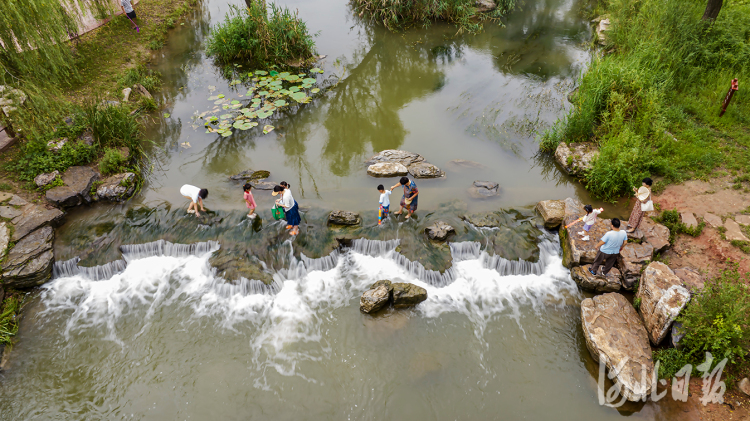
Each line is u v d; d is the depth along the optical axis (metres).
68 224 11.40
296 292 10.21
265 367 8.70
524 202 12.24
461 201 12.21
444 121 16.00
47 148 12.59
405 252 10.79
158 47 20.34
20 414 7.95
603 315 8.93
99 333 9.34
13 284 9.86
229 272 10.34
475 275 10.61
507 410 7.95
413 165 13.56
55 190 11.64
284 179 13.28
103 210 11.89
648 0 17.89
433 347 9.06
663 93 13.88
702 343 7.81
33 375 8.55
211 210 11.85
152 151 14.33
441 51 21.20
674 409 7.58
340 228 11.33
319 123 16.12
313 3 25.86
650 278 8.92
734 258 9.48
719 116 13.55
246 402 8.12
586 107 13.50
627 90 13.86
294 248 10.84
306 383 8.42
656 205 11.18
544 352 8.91
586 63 18.56
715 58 15.21
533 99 16.81
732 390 7.61
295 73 19.16
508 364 8.71
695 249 9.90
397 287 9.77
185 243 11.02
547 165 13.75
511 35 22.64
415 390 8.30
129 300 10.05
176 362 8.80
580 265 10.25
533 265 10.54
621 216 11.47
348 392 8.28
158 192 12.59
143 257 11.05
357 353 8.97
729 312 7.76
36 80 13.05
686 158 12.22
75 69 15.79
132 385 8.41
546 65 19.42
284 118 16.42
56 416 7.92
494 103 16.81
